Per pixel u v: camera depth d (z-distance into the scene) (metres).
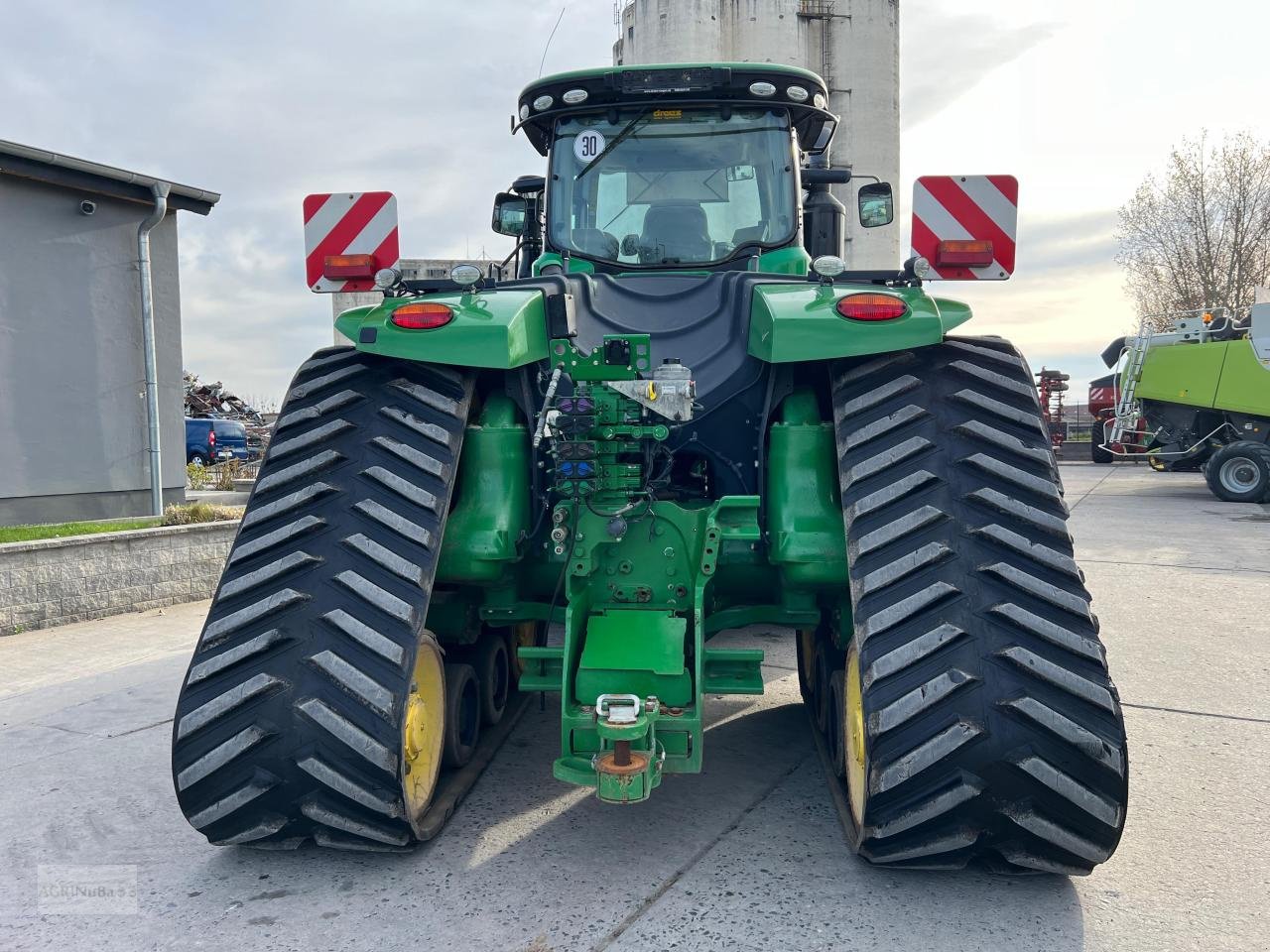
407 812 2.41
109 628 6.03
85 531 7.33
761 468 2.87
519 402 2.88
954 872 2.52
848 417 2.63
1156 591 6.61
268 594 2.44
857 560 2.40
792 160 3.78
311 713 2.31
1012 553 2.35
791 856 2.63
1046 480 2.44
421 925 2.28
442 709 2.96
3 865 2.67
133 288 9.18
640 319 3.11
